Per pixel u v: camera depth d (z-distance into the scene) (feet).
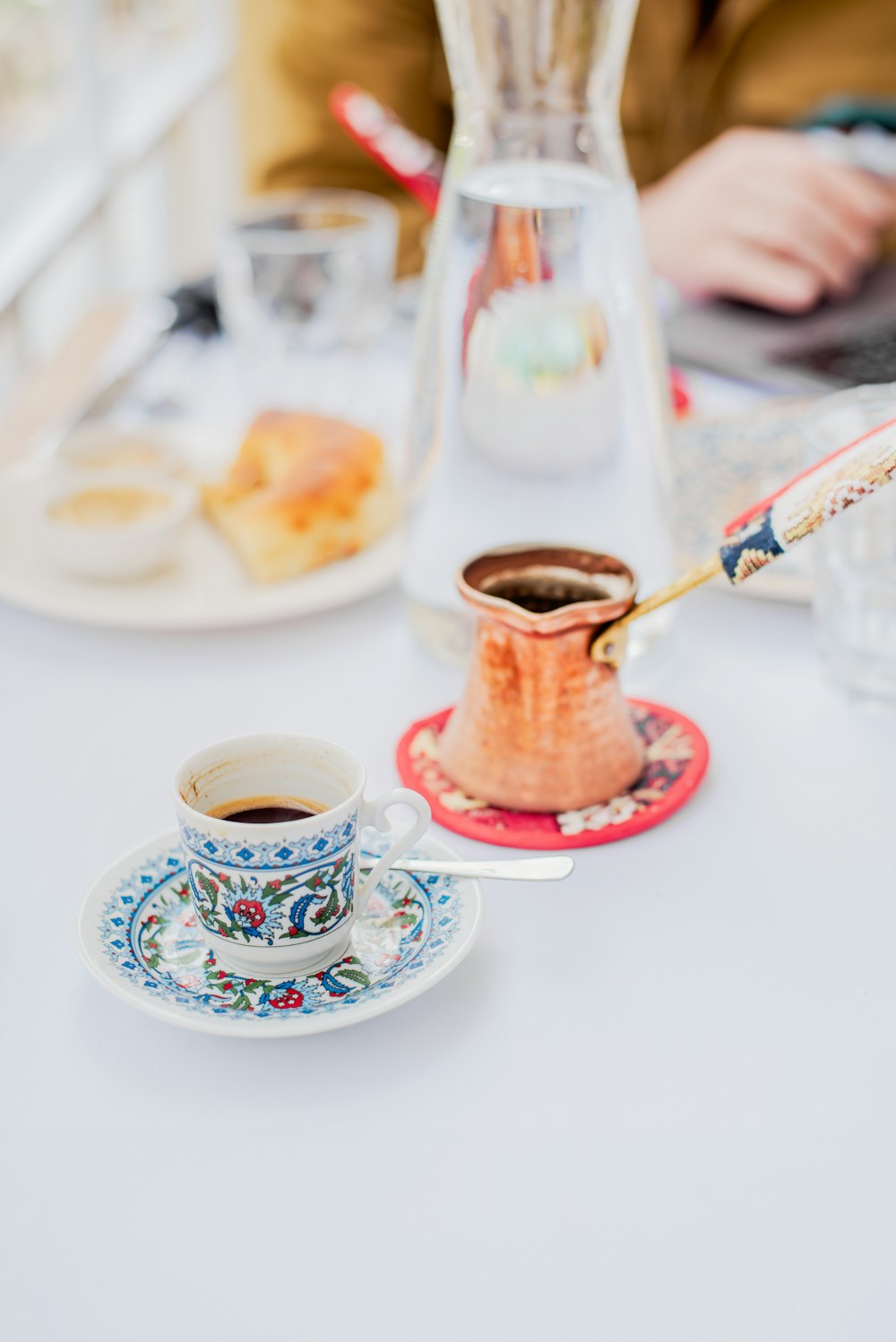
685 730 2.24
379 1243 1.60
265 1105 1.73
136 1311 1.55
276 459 2.82
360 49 4.66
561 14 2.17
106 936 1.85
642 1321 1.54
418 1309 1.55
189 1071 1.77
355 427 2.87
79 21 6.35
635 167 5.05
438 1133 1.70
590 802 2.10
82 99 6.52
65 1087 1.75
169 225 8.52
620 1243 1.60
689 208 4.22
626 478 2.38
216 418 3.33
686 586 2.02
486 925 1.94
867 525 2.29
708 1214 1.62
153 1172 1.66
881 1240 1.60
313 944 1.82
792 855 2.05
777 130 5.09
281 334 3.42
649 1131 1.70
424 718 2.29
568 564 2.12
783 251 3.88
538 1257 1.59
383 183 4.75
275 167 4.76
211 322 3.82
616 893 1.99
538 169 2.27
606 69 2.26
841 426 2.37
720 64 5.02
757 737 2.28
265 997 1.80
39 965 1.89
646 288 2.39
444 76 4.89
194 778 1.87
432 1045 1.79
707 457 2.94
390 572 2.66
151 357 3.63
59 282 6.16
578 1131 1.70
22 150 5.87
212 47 9.11
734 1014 1.82
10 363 5.41
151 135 7.46
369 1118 1.71
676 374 3.20
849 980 1.87
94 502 2.77
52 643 2.53
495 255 2.27
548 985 1.86
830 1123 1.70
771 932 1.93
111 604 2.56
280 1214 1.63
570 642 2.05
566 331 2.30
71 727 2.31
